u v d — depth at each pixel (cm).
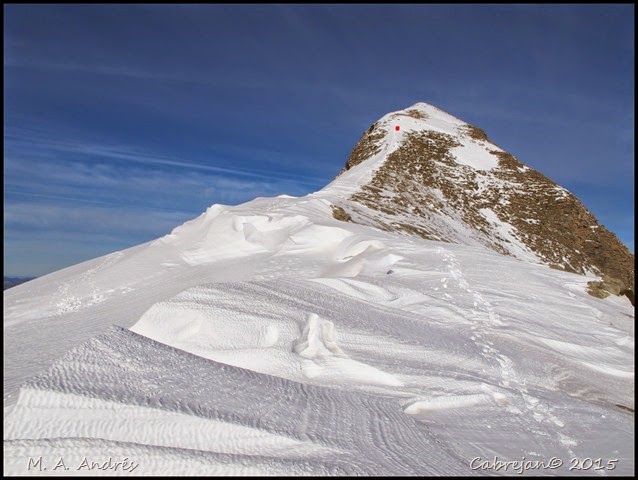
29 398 437
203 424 441
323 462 410
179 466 377
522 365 853
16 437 410
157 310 845
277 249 2092
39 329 1590
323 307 952
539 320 1154
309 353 757
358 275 1455
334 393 605
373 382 698
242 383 560
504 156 5759
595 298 1454
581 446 537
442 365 788
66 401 440
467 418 600
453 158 5478
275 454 423
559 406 671
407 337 868
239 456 398
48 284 2291
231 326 802
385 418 547
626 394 822
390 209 3566
